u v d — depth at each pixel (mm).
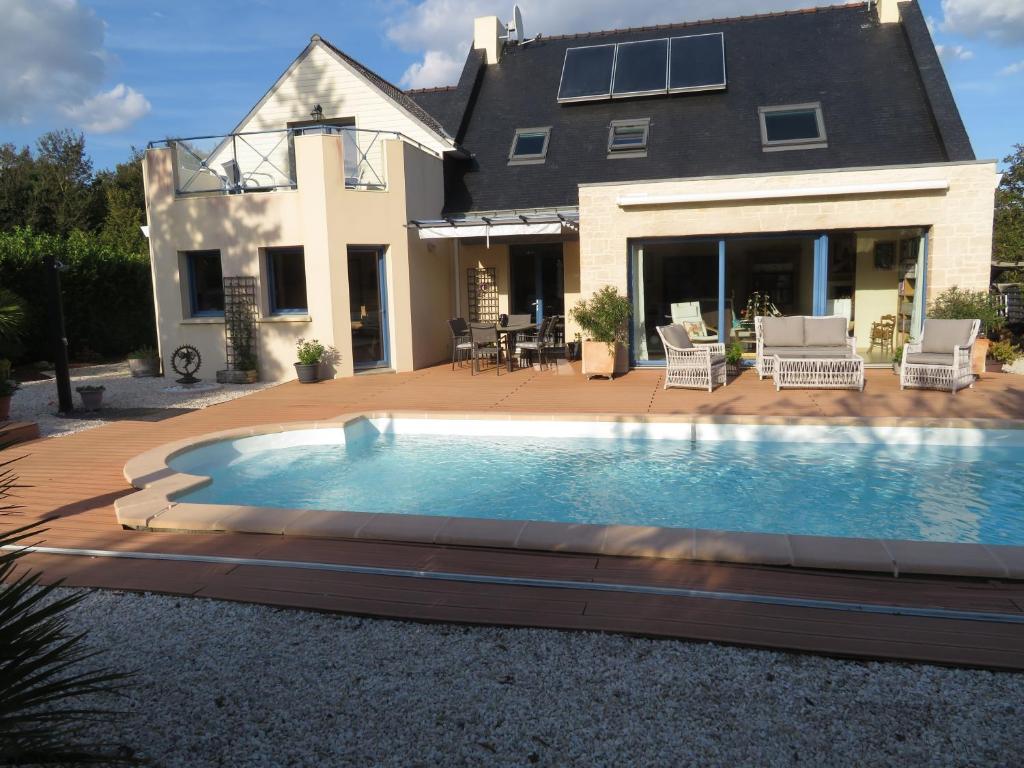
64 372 11352
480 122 18312
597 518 6641
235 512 5797
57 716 2049
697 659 3520
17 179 32094
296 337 14523
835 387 11250
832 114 15344
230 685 3414
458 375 14227
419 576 4586
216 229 14609
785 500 7055
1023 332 16906
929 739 2877
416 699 3256
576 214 14102
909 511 6672
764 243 13359
